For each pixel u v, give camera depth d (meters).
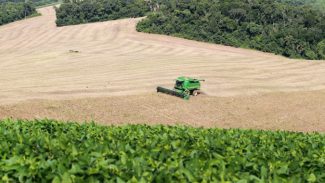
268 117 77.00
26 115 69.69
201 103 84.12
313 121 75.62
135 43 197.25
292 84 109.38
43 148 20.61
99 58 150.88
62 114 71.38
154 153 19.94
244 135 28.23
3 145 20.66
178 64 136.12
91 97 84.50
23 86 97.69
